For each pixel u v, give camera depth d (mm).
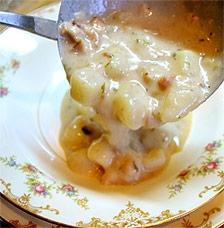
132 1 379
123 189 364
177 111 351
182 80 360
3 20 373
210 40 370
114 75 361
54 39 377
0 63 417
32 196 338
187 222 335
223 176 353
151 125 360
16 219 334
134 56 372
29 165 364
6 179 346
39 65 427
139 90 354
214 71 364
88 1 372
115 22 382
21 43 427
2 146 371
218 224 335
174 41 380
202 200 337
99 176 375
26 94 412
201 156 375
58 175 368
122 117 351
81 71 357
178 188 352
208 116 402
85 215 329
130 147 379
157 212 332
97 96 356
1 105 398
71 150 389
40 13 445
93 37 372
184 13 375
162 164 375
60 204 336
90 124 397
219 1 361
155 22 383
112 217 328
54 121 407
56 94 421
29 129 394
